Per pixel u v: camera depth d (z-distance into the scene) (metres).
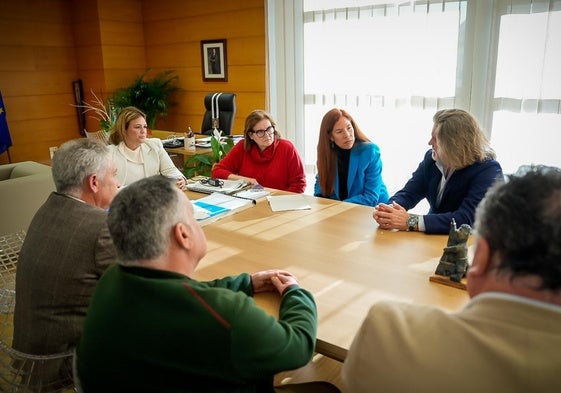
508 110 3.47
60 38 6.27
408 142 4.01
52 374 1.32
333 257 1.55
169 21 6.02
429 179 2.16
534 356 0.55
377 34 3.99
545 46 3.21
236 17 5.30
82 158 1.43
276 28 4.65
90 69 6.27
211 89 5.81
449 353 0.60
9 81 5.86
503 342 0.57
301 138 4.77
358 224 1.90
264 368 0.85
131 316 0.82
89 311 0.88
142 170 3.07
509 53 3.38
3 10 5.69
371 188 2.62
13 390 1.30
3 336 1.54
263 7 5.02
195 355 0.81
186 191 2.55
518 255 0.58
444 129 1.89
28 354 1.27
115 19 6.06
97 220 1.34
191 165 4.02
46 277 1.31
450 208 1.99
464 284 1.29
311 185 4.76
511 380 0.56
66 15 6.27
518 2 3.26
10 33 5.79
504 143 3.54
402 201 2.17
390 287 1.32
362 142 2.66
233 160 3.02
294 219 1.99
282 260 1.54
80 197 1.45
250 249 1.65
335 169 2.70
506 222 0.60
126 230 0.88
